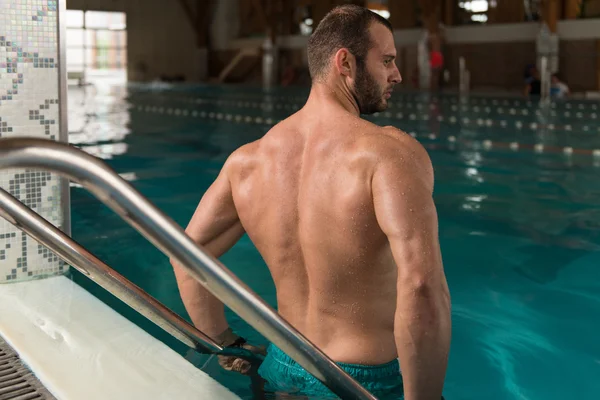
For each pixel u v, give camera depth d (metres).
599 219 3.80
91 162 0.73
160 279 2.68
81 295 1.91
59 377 1.36
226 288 0.88
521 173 5.45
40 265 2.12
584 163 5.95
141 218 0.77
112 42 26.66
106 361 1.45
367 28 1.39
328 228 1.30
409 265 1.17
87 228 3.46
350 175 1.27
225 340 1.70
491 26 19.72
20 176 2.11
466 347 2.06
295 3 24.55
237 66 26.39
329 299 1.37
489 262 2.98
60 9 2.11
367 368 1.38
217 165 5.77
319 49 1.41
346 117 1.34
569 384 1.81
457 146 7.20
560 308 2.40
